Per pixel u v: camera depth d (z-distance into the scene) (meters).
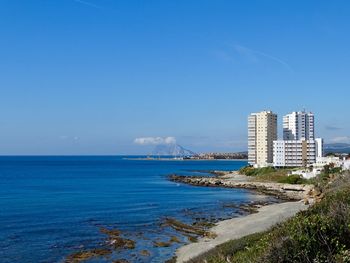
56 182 153.88
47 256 41.78
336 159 160.62
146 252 43.44
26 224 60.09
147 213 72.38
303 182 127.56
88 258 41.09
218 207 81.38
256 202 90.88
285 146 191.75
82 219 65.19
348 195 20.58
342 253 13.50
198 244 46.09
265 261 14.31
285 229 15.74
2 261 39.81
